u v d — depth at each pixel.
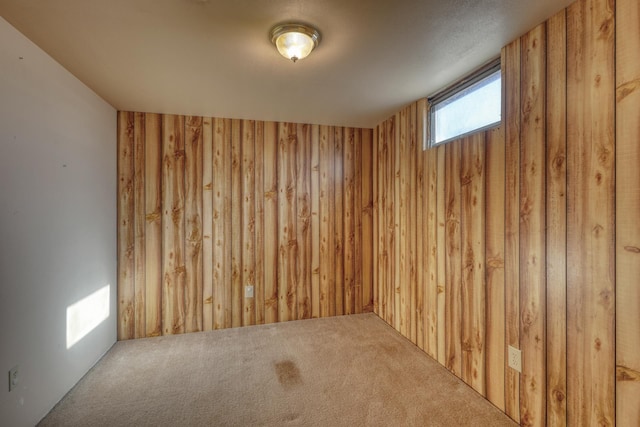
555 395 1.58
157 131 3.02
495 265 1.95
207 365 2.46
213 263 3.18
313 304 3.50
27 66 1.71
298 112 3.04
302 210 3.44
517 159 1.79
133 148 2.96
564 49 1.52
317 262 3.50
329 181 3.53
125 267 2.95
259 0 1.42
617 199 1.32
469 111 2.25
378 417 1.85
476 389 2.11
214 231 3.18
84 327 2.30
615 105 1.32
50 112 1.92
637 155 1.25
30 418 1.72
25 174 1.69
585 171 1.44
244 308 3.28
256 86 2.40
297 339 2.94
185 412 1.90
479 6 1.48
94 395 2.06
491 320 1.99
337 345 2.81
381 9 1.49
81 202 2.28
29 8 1.46
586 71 1.43
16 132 1.63
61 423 1.79
